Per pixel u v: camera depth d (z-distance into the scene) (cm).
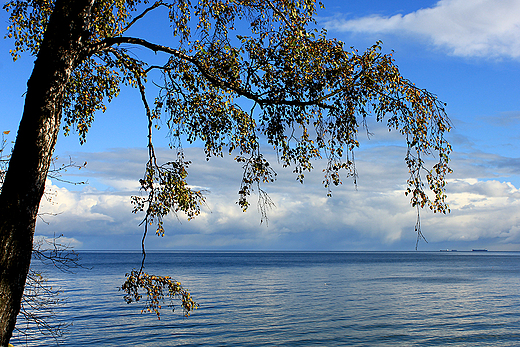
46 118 404
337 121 488
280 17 579
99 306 3225
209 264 11950
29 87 410
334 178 501
